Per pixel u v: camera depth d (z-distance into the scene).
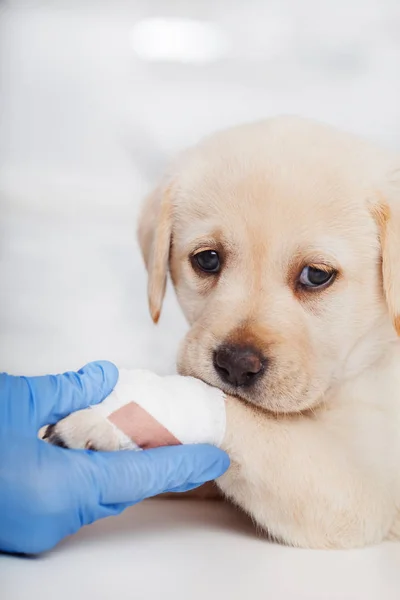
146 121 0.53
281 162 0.50
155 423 0.46
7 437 0.45
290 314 0.49
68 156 0.53
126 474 0.45
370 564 0.45
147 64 0.53
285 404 0.48
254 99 0.53
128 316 0.55
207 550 0.45
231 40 0.53
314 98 0.54
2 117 0.53
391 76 0.53
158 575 0.42
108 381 0.46
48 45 0.52
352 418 0.50
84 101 0.53
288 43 0.53
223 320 0.49
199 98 0.53
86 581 0.41
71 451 0.45
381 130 0.53
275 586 0.42
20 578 0.42
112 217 0.54
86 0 0.52
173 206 0.53
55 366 0.53
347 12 0.53
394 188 0.50
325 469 0.47
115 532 0.47
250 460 0.47
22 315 0.53
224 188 0.51
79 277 0.54
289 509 0.47
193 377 0.48
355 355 0.51
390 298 0.49
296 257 0.49
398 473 0.49
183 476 0.46
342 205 0.50
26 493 0.44
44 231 0.53
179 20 0.53
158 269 0.53
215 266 0.51
